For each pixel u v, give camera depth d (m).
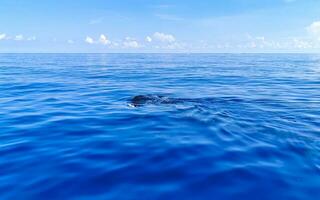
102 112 10.32
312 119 9.18
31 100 13.01
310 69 34.56
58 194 4.24
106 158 5.72
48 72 29.14
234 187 4.45
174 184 4.55
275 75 26.47
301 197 4.16
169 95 14.48
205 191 4.32
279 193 4.27
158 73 29.06
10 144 6.65
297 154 5.92
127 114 9.94
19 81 20.61
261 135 7.31
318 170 5.11
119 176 4.85
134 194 4.23
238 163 5.42
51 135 7.42
